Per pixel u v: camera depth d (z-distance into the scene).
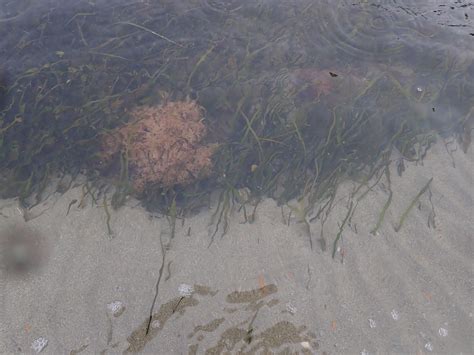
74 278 0.77
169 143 0.91
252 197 0.91
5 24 1.15
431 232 0.87
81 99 1.01
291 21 1.21
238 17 1.22
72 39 1.13
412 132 1.01
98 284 0.77
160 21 1.19
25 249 0.81
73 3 1.22
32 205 0.87
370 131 1.01
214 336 0.71
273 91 1.05
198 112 0.97
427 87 1.08
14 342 0.70
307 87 1.06
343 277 0.80
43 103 1.00
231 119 0.99
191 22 1.20
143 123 0.94
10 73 1.05
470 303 0.77
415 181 0.95
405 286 0.79
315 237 0.85
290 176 0.94
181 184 0.91
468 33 1.20
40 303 0.74
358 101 1.04
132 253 0.81
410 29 1.20
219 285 0.78
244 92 1.04
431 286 0.79
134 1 1.25
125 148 0.91
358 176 0.95
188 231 0.85
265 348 0.70
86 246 0.82
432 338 0.73
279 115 1.00
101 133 0.95
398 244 0.85
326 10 1.25
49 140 0.95
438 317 0.75
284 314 0.74
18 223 0.85
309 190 0.92
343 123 1.00
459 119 1.04
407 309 0.76
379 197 0.92
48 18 1.17
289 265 0.81
